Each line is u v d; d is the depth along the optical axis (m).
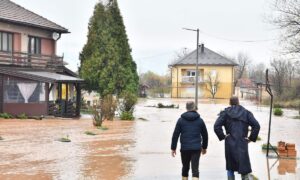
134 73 48.41
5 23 34.16
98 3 45.91
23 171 12.82
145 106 52.69
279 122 33.66
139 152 16.66
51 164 13.97
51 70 37.00
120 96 36.31
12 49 34.94
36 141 19.09
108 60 44.75
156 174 12.57
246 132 10.00
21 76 31.55
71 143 18.78
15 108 31.55
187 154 10.48
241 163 9.77
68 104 35.38
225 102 65.88
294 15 40.34
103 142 19.33
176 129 10.60
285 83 68.81
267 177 12.29
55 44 39.06
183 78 85.62
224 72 84.44
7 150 16.58
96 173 12.67
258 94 78.12
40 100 32.28
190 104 10.72
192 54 87.44
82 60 45.88
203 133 10.63
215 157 15.63
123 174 12.55
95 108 26.69
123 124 28.52
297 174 12.76
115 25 46.12
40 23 37.03
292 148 15.77
